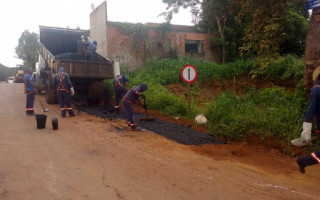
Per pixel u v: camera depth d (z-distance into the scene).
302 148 6.10
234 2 9.08
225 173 4.86
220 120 7.78
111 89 12.88
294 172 5.09
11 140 6.17
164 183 4.25
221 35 18.11
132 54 17.09
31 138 6.41
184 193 3.95
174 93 12.85
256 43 8.47
